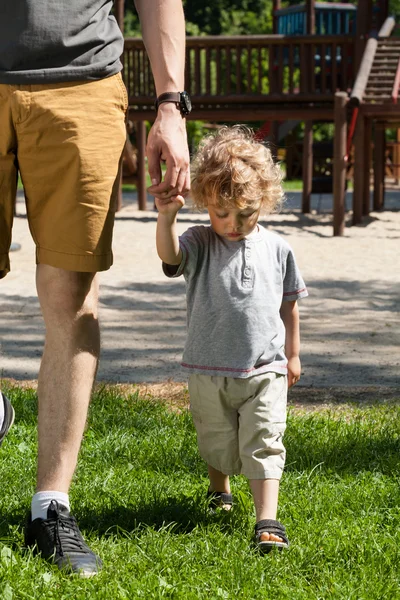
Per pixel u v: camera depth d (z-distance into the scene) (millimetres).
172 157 3285
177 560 3344
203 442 3756
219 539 3559
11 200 3477
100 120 3365
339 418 5680
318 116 19531
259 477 3572
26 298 10766
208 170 3545
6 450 4711
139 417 5441
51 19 3312
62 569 3180
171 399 6262
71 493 4047
